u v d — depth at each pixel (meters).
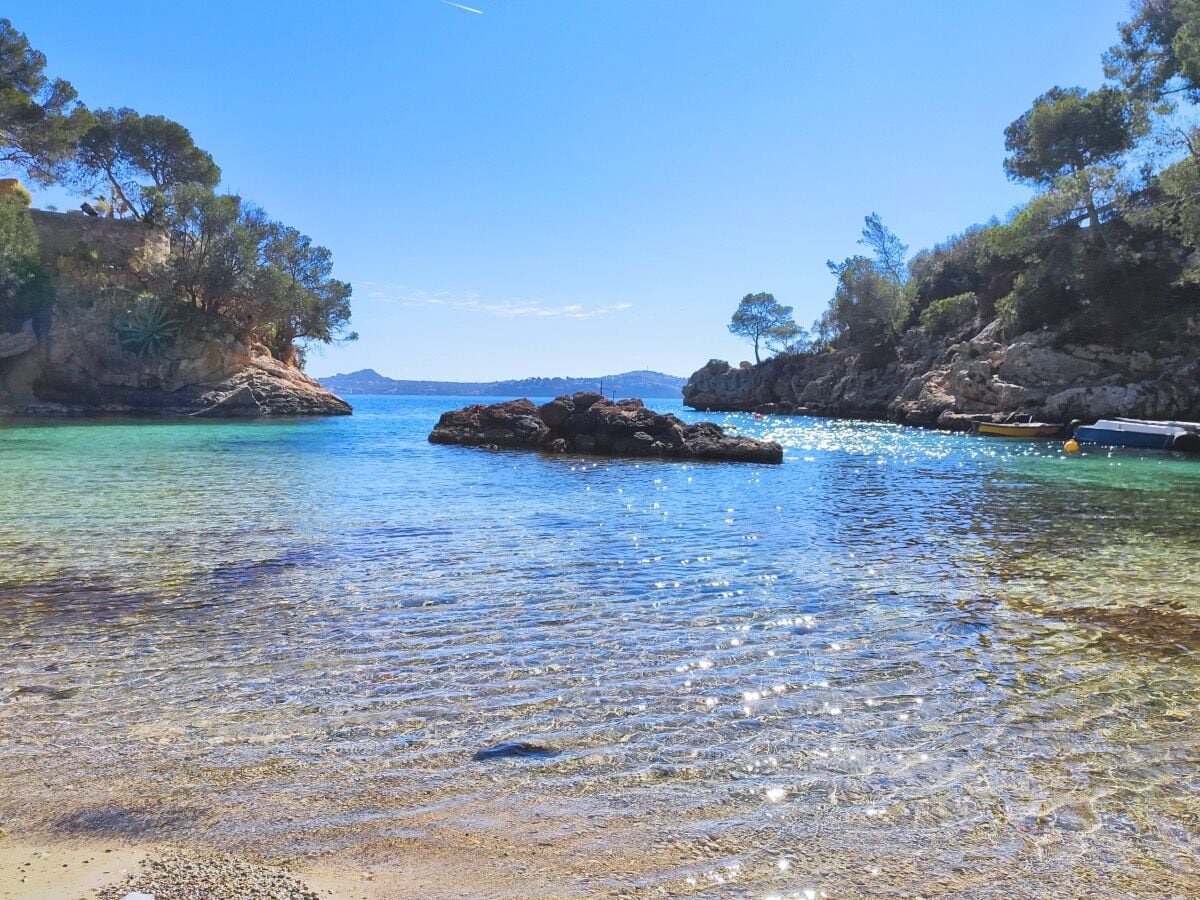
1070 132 52.84
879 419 66.75
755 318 111.69
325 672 5.84
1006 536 11.92
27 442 29.08
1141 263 46.94
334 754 4.43
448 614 7.43
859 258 77.19
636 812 3.78
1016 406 46.81
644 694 5.41
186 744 4.56
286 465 22.52
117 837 3.51
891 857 3.39
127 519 12.73
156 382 57.25
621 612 7.52
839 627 7.04
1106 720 4.97
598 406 30.52
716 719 4.97
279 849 3.42
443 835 3.56
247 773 4.18
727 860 3.36
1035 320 50.69
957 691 5.47
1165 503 15.98
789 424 59.94
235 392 59.62
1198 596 8.22
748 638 6.71
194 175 65.88
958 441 38.84
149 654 6.23
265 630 6.89
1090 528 12.76
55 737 4.64
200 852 3.38
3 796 3.89
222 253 58.62
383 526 12.39
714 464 25.53
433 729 4.80
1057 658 6.20
